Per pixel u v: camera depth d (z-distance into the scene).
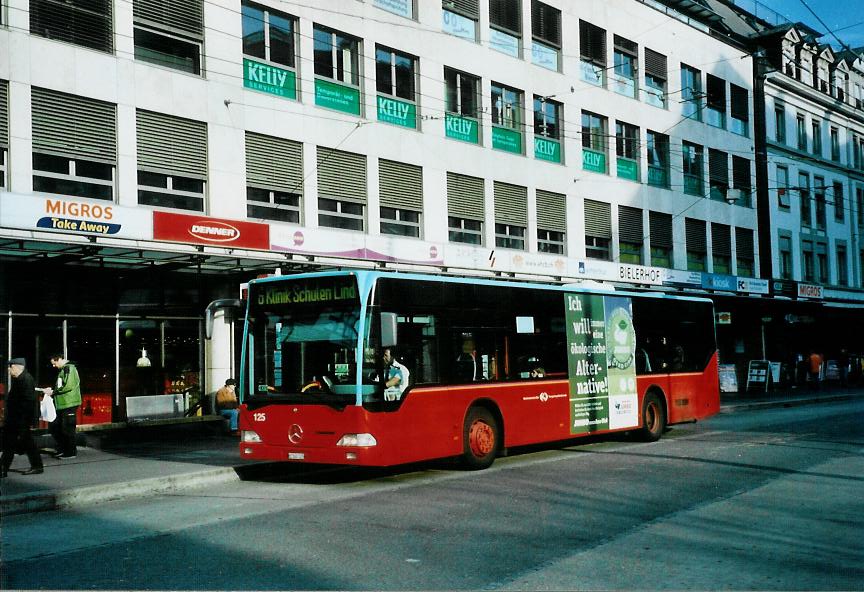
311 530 8.30
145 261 16.52
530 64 28.61
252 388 12.05
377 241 21.97
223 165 19.23
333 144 21.80
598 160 31.70
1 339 15.67
